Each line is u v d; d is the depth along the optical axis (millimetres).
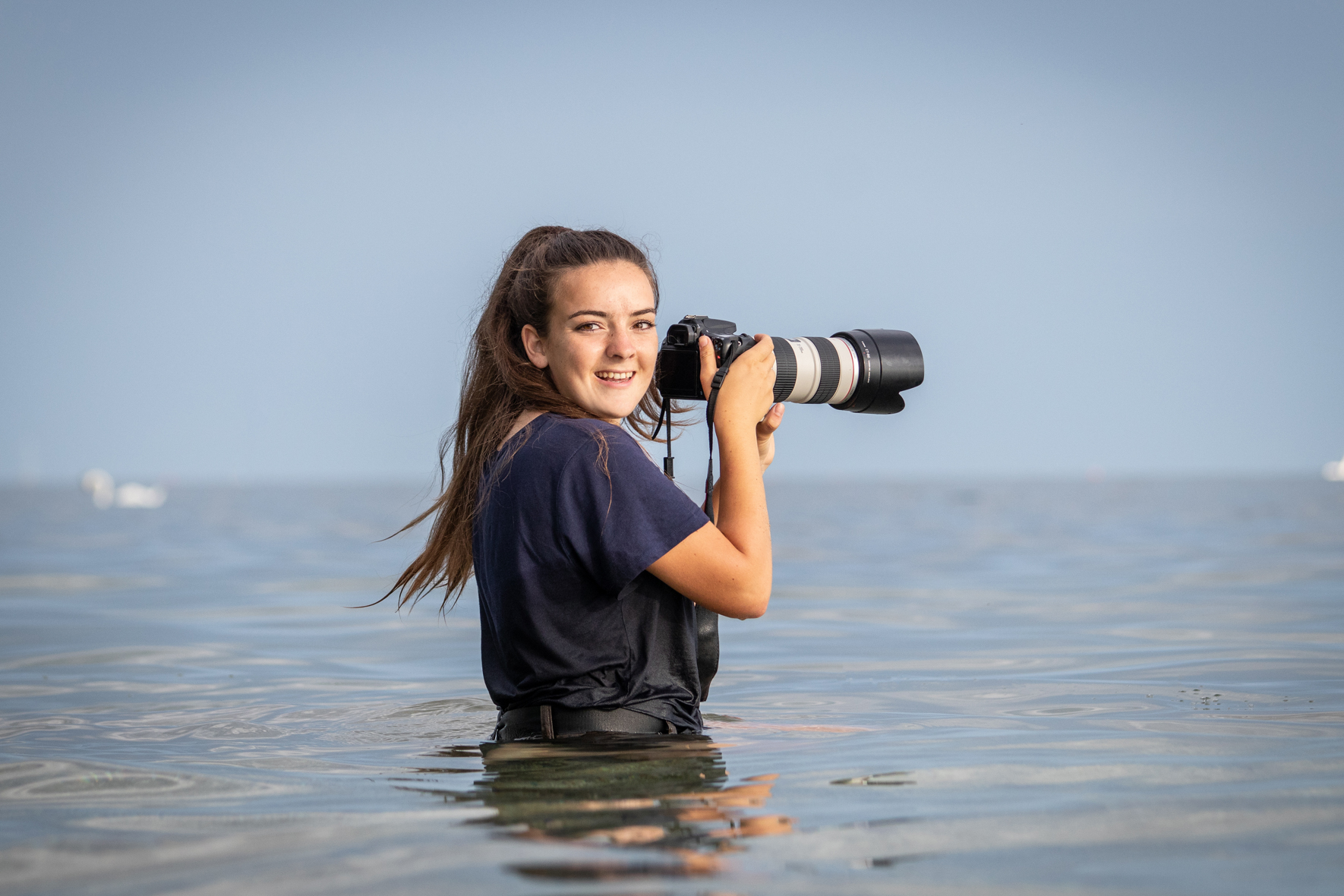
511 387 6184
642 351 6109
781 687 9180
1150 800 4609
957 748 5953
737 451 5914
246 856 3877
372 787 5094
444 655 12414
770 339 6254
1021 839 3984
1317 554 28188
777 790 4828
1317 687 8570
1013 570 25125
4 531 54812
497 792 4844
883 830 4121
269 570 27109
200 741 6746
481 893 3387
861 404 6617
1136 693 8328
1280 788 4805
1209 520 55219
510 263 6469
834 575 24562
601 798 4691
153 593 21125
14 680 10312
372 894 3396
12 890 3523
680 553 5613
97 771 5613
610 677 5918
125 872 3705
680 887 3424
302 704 8578
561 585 5770
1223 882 3467
